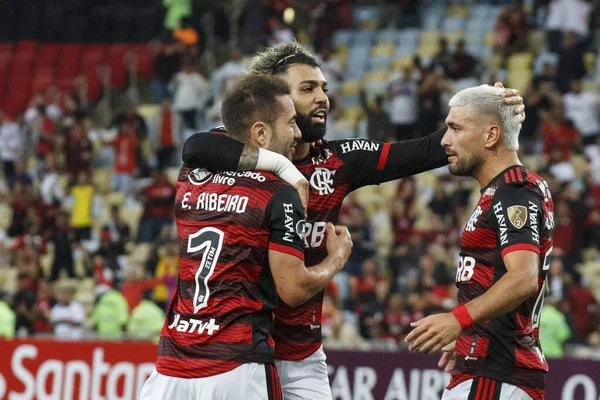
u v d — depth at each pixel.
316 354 13.89
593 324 33.53
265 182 12.04
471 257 12.79
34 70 61.94
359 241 38.62
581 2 50.16
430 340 11.72
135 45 61.72
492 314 11.77
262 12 55.16
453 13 58.59
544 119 44.84
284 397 13.84
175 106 52.19
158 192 44.75
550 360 23.91
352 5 59.56
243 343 11.82
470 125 12.88
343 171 13.93
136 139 51.00
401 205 41.53
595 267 38.50
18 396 25.81
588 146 45.12
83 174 48.31
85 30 63.06
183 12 57.59
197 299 11.98
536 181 12.70
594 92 49.47
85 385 25.58
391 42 57.66
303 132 13.42
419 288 35.28
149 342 25.41
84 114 53.59
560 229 38.47
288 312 13.62
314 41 56.91
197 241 12.11
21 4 64.25
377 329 33.41
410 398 24.47
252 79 12.56
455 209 40.25
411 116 46.81
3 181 53.69
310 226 13.64
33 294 37.38
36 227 47.62
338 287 36.25
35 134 54.16
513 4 57.81
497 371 12.55
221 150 12.20
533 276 11.81
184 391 11.99
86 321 38.12
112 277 41.38
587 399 23.56
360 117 52.00
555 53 50.03
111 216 44.22
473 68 49.88
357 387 24.83
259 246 11.93
